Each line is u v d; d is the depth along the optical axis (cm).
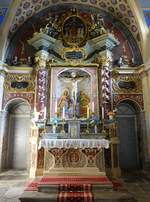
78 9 1234
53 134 883
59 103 1105
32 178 911
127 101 1152
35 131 1001
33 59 1177
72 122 893
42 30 1130
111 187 683
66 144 825
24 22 1217
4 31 1127
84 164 823
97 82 1114
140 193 658
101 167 848
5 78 1138
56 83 1116
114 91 1130
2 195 645
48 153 862
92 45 1168
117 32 1228
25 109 1220
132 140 1180
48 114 1071
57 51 1171
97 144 828
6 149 1149
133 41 1202
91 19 1220
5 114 1126
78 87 1147
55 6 1231
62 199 588
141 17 1113
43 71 1100
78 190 670
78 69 1134
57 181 723
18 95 1125
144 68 1112
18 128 1198
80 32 1200
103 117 1038
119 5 1164
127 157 1160
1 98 1098
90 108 1090
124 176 953
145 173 1021
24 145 1179
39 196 609
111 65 1139
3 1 1091
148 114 1070
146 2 1098
